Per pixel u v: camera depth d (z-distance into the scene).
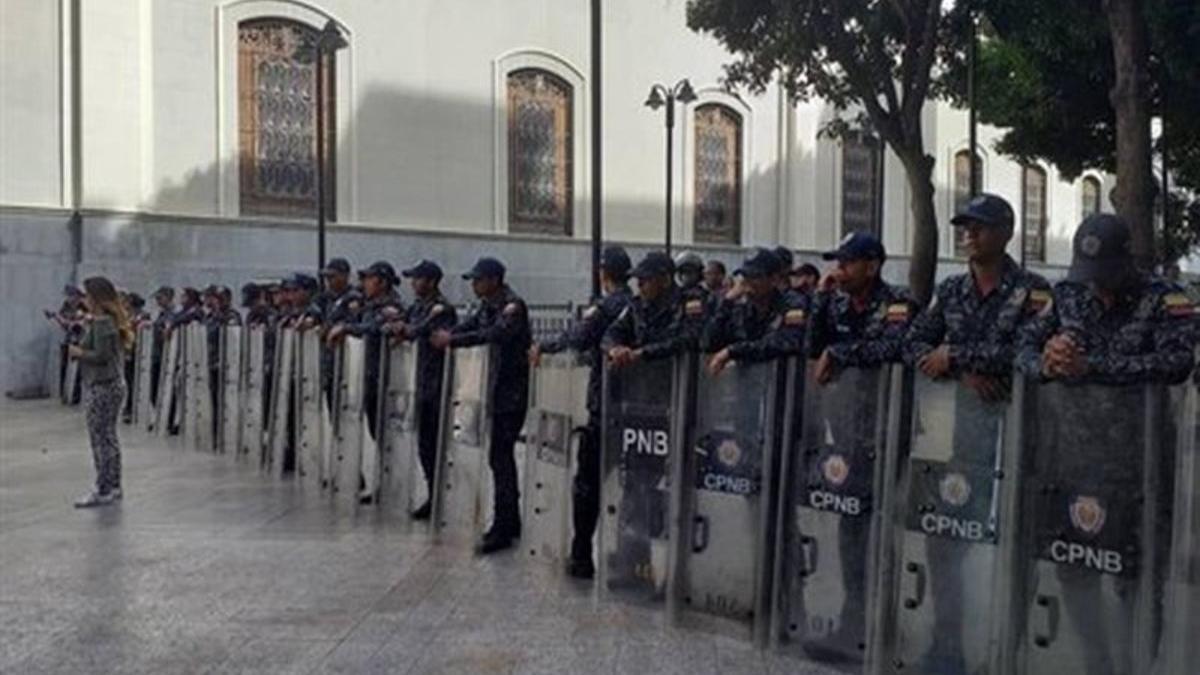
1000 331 4.88
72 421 18.28
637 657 5.85
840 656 5.55
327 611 6.75
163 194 23.25
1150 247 10.05
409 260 25.98
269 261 24.20
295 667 5.77
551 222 28.77
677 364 6.38
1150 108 10.59
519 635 6.25
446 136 26.75
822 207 33.72
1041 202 39.94
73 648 6.09
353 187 25.34
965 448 4.95
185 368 15.39
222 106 23.84
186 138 23.53
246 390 13.29
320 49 20.38
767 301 6.08
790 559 5.79
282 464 12.07
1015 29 14.13
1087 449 4.52
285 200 24.73
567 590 7.14
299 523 9.35
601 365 7.03
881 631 5.24
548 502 7.79
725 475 6.11
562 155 28.94
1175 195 21.97
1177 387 4.27
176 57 23.39
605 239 29.27
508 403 8.19
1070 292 4.61
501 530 8.22
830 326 5.68
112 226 22.53
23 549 8.43
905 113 13.98
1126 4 10.22
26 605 6.91
